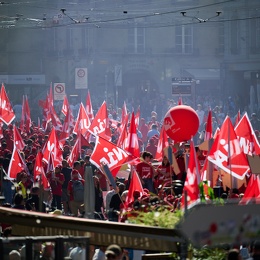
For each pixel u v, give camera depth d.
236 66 162.50
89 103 81.38
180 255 22.91
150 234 22.45
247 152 48.19
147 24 172.75
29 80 163.88
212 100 136.38
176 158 44.16
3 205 33.62
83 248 22.52
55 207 50.94
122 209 36.38
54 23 148.12
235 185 42.16
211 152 40.75
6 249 21.50
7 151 61.94
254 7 160.50
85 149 63.94
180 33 173.38
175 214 26.08
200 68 171.62
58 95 109.12
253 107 144.00
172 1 171.88
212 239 16.17
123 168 50.44
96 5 172.75
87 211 31.73
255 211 16.58
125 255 31.70
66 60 172.50
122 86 170.75
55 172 52.00
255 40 160.88
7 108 74.56
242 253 28.28
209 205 17.06
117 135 78.81
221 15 167.50
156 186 44.25
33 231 24.31
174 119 44.25
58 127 81.75
